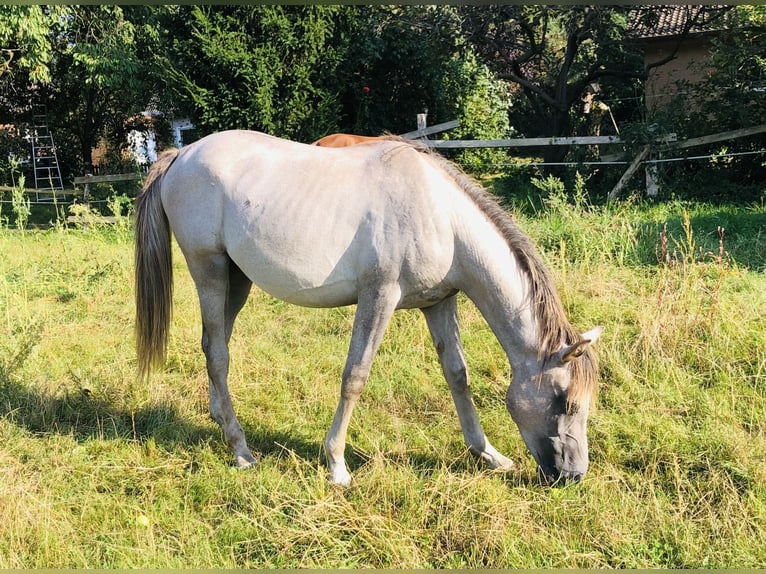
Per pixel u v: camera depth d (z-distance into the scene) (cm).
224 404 332
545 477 300
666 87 1192
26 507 279
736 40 945
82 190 1120
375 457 313
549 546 265
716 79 983
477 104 1467
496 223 297
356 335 300
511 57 1368
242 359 439
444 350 324
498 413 377
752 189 933
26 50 1015
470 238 294
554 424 292
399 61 1295
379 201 292
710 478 302
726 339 412
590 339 273
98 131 1722
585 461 297
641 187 991
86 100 1541
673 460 313
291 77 982
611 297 508
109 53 1146
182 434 357
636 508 285
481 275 295
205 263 327
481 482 300
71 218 909
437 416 378
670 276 501
